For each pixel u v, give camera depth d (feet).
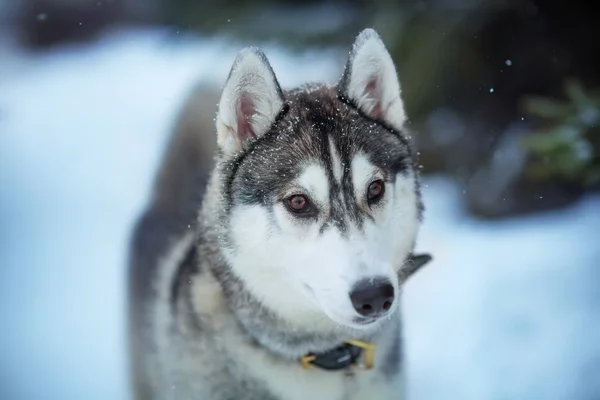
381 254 8.18
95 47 35.99
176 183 12.44
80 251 19.89
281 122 8.96
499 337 14.40
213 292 9.34
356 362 9.16
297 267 8.41
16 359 15.33
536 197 19.02
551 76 20.66
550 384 13.14
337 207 8.39
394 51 20.53
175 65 29.19
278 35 22.33
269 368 9.09
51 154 26.17
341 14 22.88
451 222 19.03
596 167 14.60
